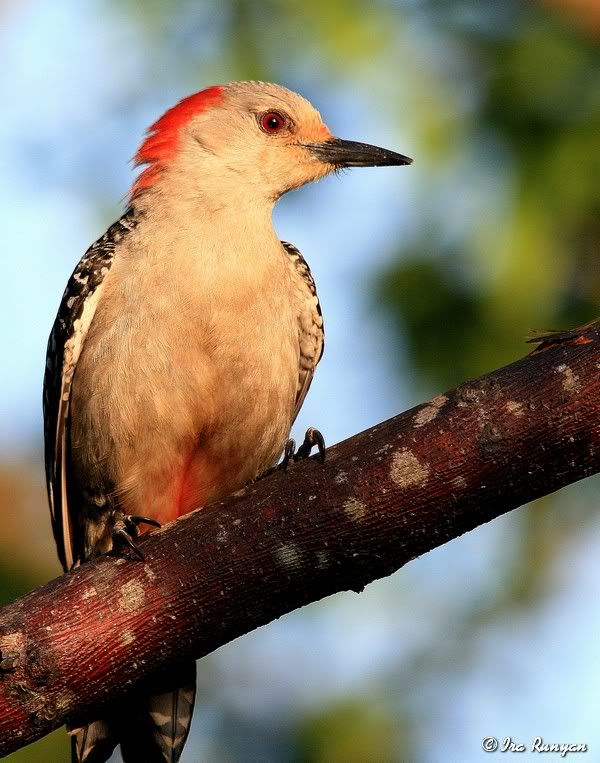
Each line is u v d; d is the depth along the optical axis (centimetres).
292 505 824
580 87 1188
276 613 844
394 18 1242
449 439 802
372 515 812
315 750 1221
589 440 786
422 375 1204
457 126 1196
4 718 809
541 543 1296
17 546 1301
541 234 1158
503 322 1173
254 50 1267
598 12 1201
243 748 1266
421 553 825
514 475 797
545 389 791
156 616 831
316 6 1243
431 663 1258
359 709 1231
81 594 833
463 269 1184
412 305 1197
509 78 1193
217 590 831
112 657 826
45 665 809
